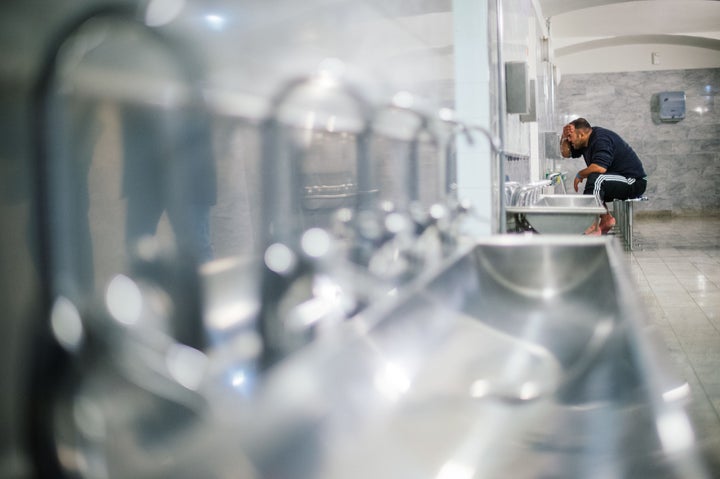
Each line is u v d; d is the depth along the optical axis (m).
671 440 0.65
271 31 1.33
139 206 1.05
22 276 0.77
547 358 1.36
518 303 1.84
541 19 8.72
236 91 1.20
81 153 0.93
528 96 3.79
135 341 0.51
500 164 3.37
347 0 1.76
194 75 0.66
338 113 1.48
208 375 0.55
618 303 1.26
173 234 1.13
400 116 1.99
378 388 0.94
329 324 1.07
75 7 0.81
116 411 0.55
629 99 12.11
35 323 0.45
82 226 0.94
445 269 1.62
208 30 1.12
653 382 0.82
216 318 1.07
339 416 0.77
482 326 1.52
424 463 0.77
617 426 0.76
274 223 1.21
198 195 1.19
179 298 1.09
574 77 12.23
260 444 0.60
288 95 1.04
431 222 1.79
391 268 1.44
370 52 1.96
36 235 0.46
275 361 1.02
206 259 1.21
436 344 1.29
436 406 0.97
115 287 0.52
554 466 0.73
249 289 1.10
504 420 0.94
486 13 3.12
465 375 1.19
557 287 1.90
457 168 3.15
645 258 6.89
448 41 3.10
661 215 12.30
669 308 4.38
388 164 2.00
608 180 7.32
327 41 1.63
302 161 1.37
